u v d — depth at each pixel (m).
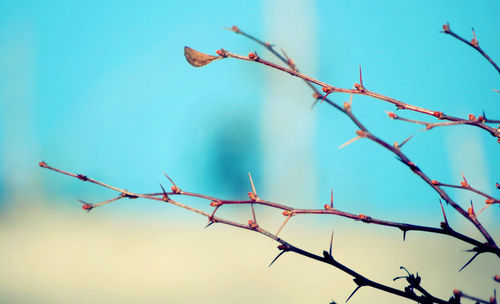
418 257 17.41
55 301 12.90
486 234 3.15
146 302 12.98
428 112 3.44
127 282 15.30
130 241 22.95
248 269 17.30
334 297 12.70
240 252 20.50
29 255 19.31
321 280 15.04
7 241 22.44
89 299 13.11
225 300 13.35
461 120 3.29
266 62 3.26
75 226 26.38
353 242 23.05
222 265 18.00
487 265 14.59
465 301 9.66
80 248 21.05
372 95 3.44
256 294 13.95
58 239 23.08
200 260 19.06
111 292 14.02
